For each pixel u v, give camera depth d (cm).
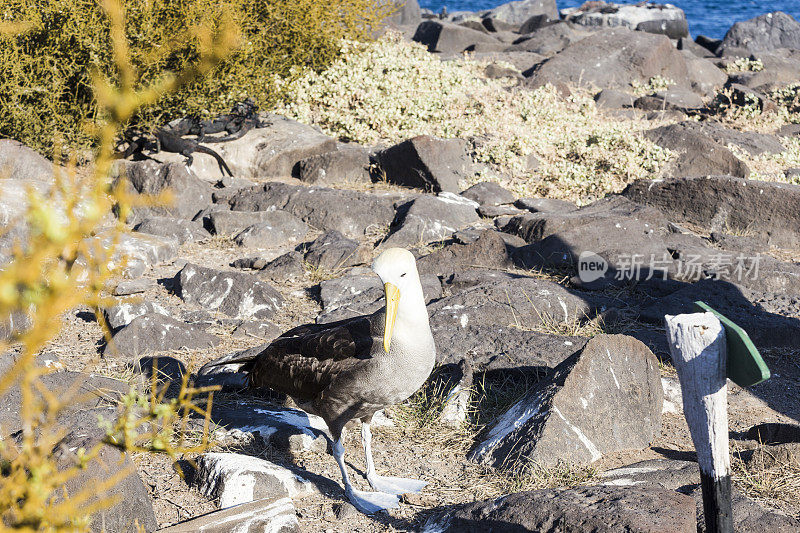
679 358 316
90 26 1070
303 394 478
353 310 758
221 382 623
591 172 1255
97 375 590
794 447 507
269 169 1287
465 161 1266
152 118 1171
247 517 412
